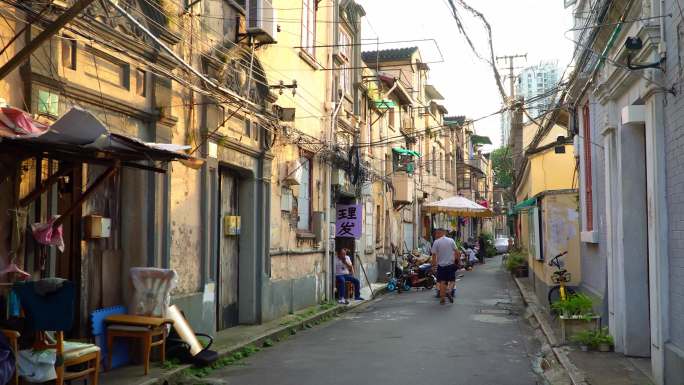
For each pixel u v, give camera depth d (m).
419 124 34.00
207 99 10.34
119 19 8.18
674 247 6.85
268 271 13.05
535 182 21.31
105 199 8.36
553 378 8.08
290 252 14.52
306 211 16.08
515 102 15.43
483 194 65.12
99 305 8.15
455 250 17.12
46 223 6.55
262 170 12.84
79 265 7.81
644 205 8.82
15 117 5.72
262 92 12.67
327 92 17.44
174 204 9.54
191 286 10.03
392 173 26.77
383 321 13.79
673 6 6.61
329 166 17.47
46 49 6.88
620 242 8.97
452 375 8.26
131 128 8.55
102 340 7.87
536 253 16.52
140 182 8.88
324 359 9.46
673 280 6.91
